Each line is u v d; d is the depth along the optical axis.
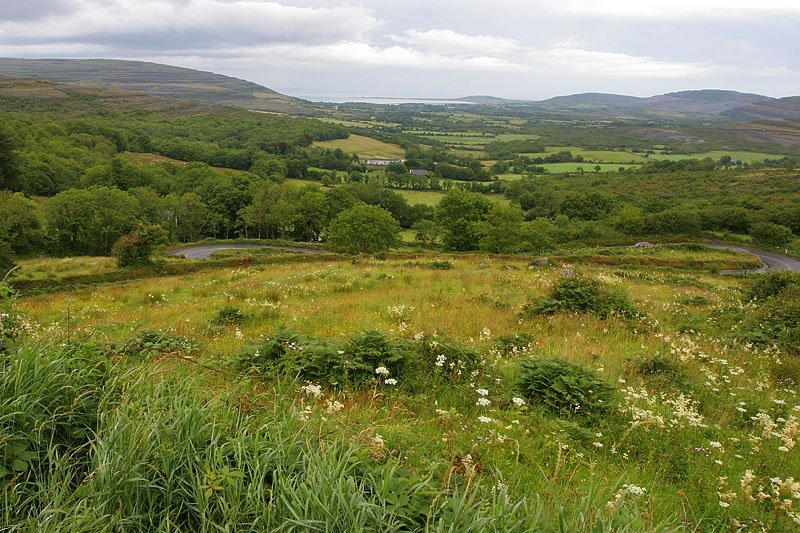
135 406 3.69
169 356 6.05
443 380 7.13
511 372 7.97
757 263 47.50
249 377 5.93
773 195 103.69
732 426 6.51
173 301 19.92
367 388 6.61
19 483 2.95
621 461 5.11
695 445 5.57
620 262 41.91
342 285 20.88
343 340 8.25
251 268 33.09
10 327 5.43
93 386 3.88
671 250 53.94
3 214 56.03
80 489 2.95
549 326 12.10
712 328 12.84
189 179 109.44
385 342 7.52
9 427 3.25
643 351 9.63
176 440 3.36
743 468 5.11
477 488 3.35
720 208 80.25
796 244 63.25
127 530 2.92
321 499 2.96
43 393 3.56
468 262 32.72
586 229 74.38
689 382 8.00
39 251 59.69
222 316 13.92
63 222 61.34
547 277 22.20
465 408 6.24
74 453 3.33
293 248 71.06
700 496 4.54
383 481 3.14
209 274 30.72
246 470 3.32
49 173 90.81
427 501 3.20
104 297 21.14
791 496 4.49
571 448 4.85
